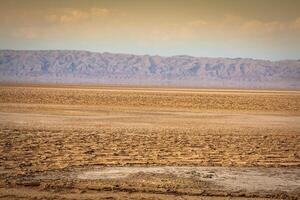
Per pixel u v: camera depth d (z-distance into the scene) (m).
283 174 35.28
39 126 67.19
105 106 111.81
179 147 49.06
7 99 128.38
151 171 35.34
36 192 28.27
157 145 50.28
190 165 38.31
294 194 29.22
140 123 74.69
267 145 52.50
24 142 50.78
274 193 29.28
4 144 49.03
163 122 77.25
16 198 26.75
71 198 26.92
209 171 35.88
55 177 32.69
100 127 67.56
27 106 105.44
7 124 69.19
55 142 51.16
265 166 38.59
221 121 81.50
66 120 76.50
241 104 132.00
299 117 93.19
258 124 77.75
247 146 51.25
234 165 38.75
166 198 27.42
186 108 112.06
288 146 52.03
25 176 32.88
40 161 39.12
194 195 28.39
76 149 46.31
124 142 52.19
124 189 29.41
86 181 31.44
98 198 27.05
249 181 32.62
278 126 75.12
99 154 43.38
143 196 27.77
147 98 151.88
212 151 46.69
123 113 93.06
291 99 168.62
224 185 31.22
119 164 38.19
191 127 70.56
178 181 31.92
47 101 124.44
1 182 30.75
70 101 127.12
